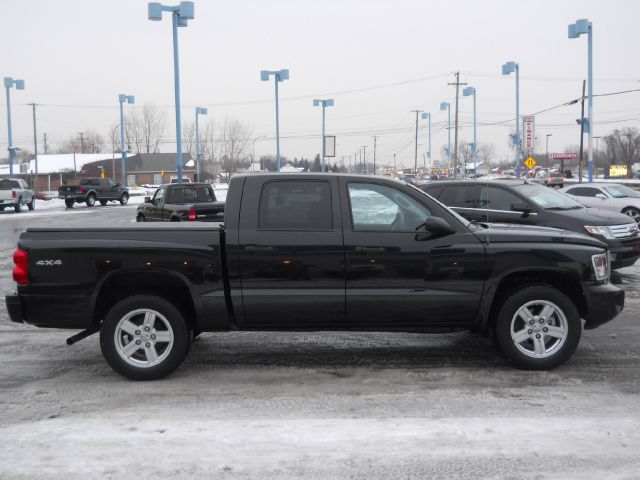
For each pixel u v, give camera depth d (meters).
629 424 4.54
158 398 5.21
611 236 10.24
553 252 5.68
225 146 76.62
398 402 5.04
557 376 5.67
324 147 27.31
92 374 5.92
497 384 5.46
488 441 4.27
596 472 3.82
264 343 6.99
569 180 59.50
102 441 4.34
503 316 5.74
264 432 4.46
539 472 3.82
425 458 4.03
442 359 6.28
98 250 5.57
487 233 5.77
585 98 50.44
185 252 5.58
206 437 4.38
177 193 17.61
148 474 3.84
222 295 5.61
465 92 55.19
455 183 11.23
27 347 6.95
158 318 5.67
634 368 5.90
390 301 5.64
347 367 6.04
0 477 3.82
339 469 3.88
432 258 5.63
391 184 5.79
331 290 5.64
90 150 119.31
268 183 5.76
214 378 5.74
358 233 5.65
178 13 26.50
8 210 37.22
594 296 5.75
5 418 4.79
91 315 5.62
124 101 50.69
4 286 11.16
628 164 96.00
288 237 5.62
